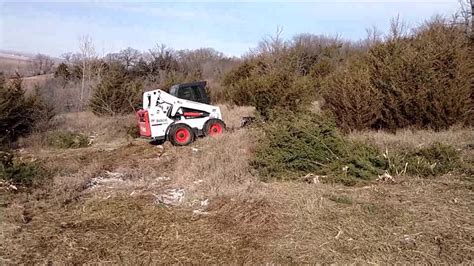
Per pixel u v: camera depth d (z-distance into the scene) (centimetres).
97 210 513
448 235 401
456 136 858
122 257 381
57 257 382
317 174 627
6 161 650
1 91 1198
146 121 1027
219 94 2250
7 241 416
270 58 2409
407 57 1007
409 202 501
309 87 1235
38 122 1355
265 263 362
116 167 793
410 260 356
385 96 1016
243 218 465
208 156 754
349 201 507
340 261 358
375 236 405
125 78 1956
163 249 395
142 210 507
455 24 1234
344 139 686
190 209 511
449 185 564
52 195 584
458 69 953
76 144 1170
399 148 739
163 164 794
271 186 586
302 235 416
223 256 378
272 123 739
